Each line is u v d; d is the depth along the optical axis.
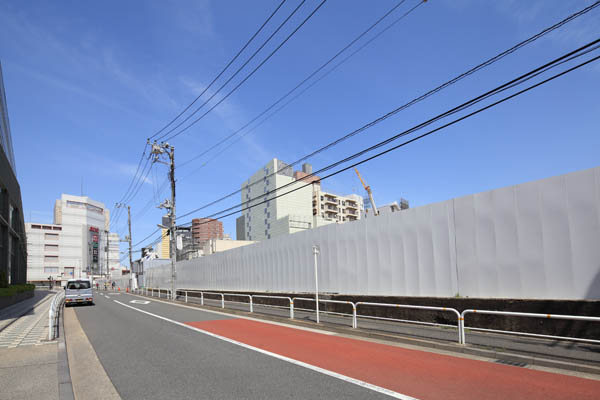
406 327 11.27
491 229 10.33
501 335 9.47
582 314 8.20
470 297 10.66
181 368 7.54
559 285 8.89
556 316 6.90
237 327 13.38
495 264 10.16
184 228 31.67
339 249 15.66
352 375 6.64
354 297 14.38
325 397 5.50
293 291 18.59
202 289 31.56
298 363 7.66
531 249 9.45
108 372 7.45
